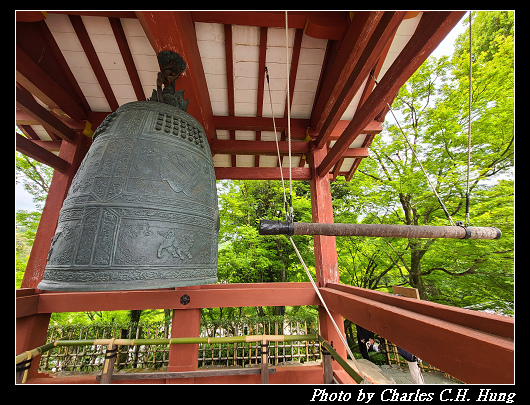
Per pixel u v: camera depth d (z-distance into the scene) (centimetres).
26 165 769
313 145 420
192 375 332
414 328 148
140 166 147
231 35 304
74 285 118
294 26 279
